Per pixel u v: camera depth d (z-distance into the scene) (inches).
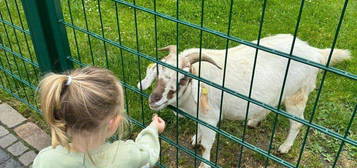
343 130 162.9
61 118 72.3
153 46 209.3
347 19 241.9
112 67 189.9
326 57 141.1
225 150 154.0
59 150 79.2
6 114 162.9
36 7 112.9
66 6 249.0
